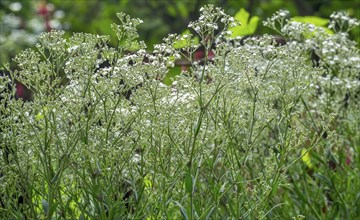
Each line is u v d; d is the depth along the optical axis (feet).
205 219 9.77
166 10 29.78
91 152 9.33
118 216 9.63
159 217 10.07
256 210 10.14
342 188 12.59
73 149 9.37
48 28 32.73
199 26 10.07
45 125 9.52
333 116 10.53
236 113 10.68
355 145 12.98
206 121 10.55
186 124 9.87
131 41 10.28
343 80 12.76
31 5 37.50
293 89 11.14
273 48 11.04
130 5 30.04
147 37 29.53
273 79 11.75
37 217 9.75
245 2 28.30
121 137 9.76
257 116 10.89
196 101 10.01
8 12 36.06
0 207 9.75
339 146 12.91
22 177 9.56
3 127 10.54
